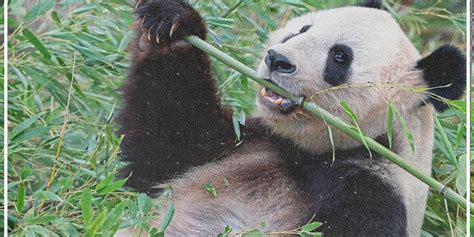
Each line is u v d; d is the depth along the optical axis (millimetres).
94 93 10836
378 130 8570
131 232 8484
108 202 7988
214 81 8914
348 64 8453
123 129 8898
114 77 10688
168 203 8695
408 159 8492
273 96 8367
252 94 9812
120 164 8664
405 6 11875
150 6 8625
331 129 8492
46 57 8805
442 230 9688
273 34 9352
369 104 8484
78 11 9898
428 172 8602
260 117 9062
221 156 8977
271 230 8594
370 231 8172
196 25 8609
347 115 8500
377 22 8734
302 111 8414
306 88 8195
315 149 8750
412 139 8008
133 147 8859
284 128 8625
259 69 8258
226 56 8289
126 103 8922
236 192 8828
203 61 8812
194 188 8883
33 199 8352
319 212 8320
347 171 8453
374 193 8289
